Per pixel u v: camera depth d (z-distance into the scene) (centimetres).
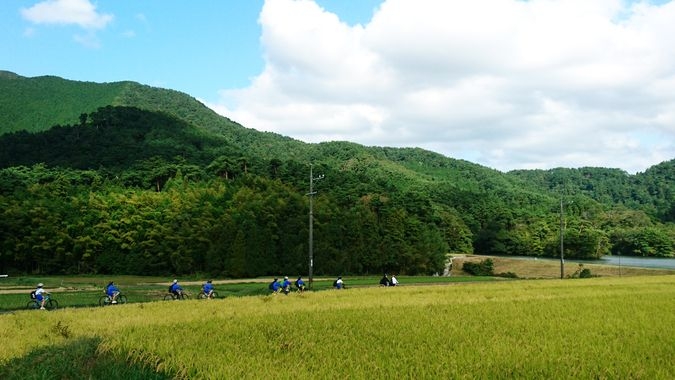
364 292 3781
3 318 2531
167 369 1361
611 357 1480
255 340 1703
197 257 8188
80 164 12631
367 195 11625
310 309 2589
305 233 8638
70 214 8350
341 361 1409
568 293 3466
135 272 8212
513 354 1500
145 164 12400
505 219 14238
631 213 15512
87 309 2845
